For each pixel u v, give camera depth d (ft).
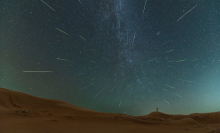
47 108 74.95
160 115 149.59
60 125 40.50
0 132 28.99
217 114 110.83
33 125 35.76
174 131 59.82
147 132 50.14
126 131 46.55
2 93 74.90
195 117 124.26
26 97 80.79
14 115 45.78
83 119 56.49
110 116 70.90
